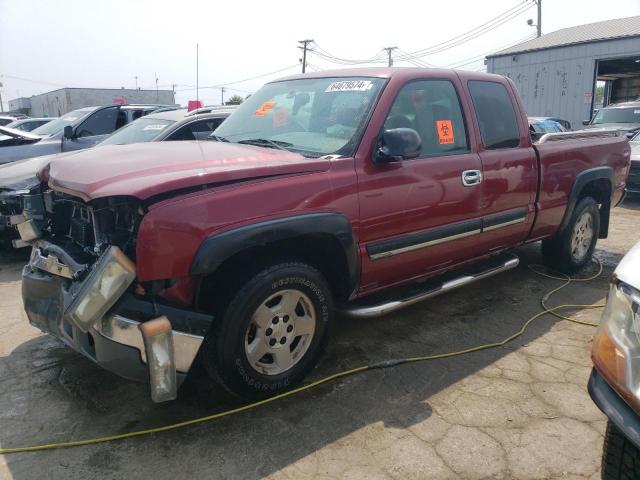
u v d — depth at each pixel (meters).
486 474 2.62
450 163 3.89
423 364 3.68
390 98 3.61
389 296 4.03
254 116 4.12
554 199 4.95
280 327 3.14
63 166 3.22
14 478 2.59
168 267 2.65
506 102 4.56
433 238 3.83
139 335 2.65
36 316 3.30
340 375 3.50
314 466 2.67
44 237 3.42
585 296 5.02
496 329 4.27
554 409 3.15
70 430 2.95
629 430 1.94
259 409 3.14
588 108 21.80
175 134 6.48
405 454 2.76
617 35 20.73
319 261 3.45
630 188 9.86
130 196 2.59
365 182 3.37
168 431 2.94
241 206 2.85
